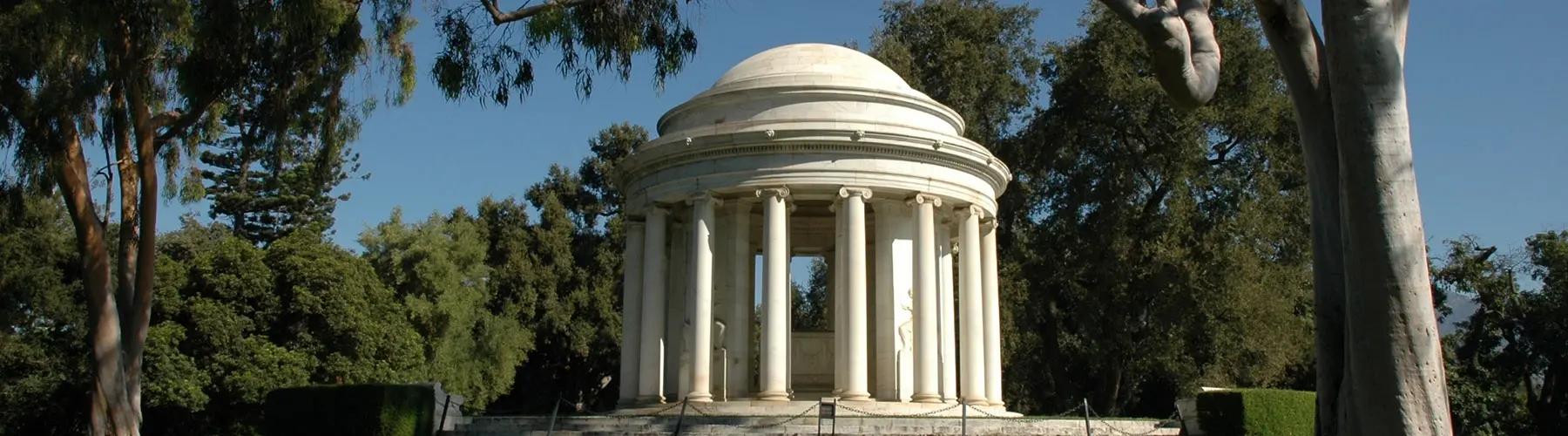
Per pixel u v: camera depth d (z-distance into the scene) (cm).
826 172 3897
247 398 5244
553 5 2856
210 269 5516
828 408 3244
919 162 4009
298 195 8406
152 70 3616
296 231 5931
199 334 5316
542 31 2856
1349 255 1529
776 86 4059
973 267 4153
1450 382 5922
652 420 3484
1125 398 6500
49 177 3484
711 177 3984
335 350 5725
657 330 4094
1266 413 3338
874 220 4425
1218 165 6081
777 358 3791
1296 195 6053
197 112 3634
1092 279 6084
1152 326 5838
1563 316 6000
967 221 4175
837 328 3878
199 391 5141
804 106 4050
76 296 5844
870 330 4372
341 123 3791
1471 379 6194
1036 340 6191
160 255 5497
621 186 4481
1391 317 1475
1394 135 1496
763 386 3791
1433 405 1462
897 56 6028
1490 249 6538
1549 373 6275
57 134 3412
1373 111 1500
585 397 8106
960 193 4119
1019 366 6184
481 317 7088
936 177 4038
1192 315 5597
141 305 3666
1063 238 6194
